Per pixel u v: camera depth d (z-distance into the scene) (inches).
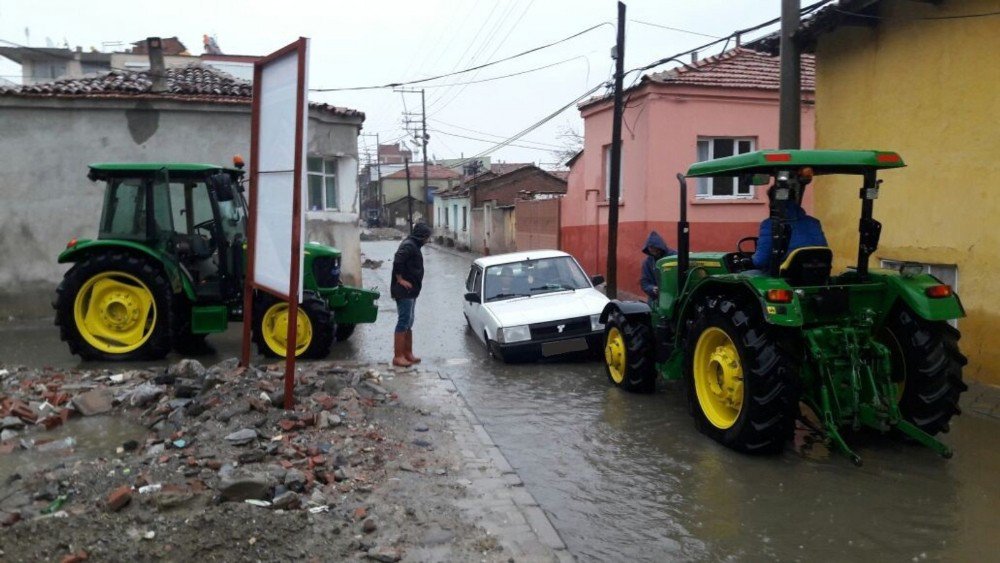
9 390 286.4
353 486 192.2
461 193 1701.5
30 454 218.7
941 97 319.3
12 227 530.6
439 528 169.6
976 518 183.5
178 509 164.9
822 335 222.5
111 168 372.5
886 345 238.7
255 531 153.9
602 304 379.6
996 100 292.2
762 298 216.1
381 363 370.0
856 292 228.7
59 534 150.0
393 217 2997.0
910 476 211.6
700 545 171.0
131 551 145.2
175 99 562.9
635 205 639.1
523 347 361.7
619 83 579.2
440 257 1371.8
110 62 1574.8
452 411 275.9
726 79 621.9
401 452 222.2
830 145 394.3
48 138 535.5
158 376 287.1
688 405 289.1
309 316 374.6
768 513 187.8
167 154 568.1
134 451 219.9
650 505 193.8
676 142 615.2
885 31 350.0
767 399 216.2
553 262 430.6
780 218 230.4
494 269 425.7
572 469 221.0
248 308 294.0
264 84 266.1
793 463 223.0
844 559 163.6
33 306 536.1
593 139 735.7
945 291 222.5
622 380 314.0
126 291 375.9
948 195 318.0
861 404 221.6
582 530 179.3
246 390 249.6
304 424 229.8
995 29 291.4
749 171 245.3
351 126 674.8
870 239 236.1
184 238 371.9
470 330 473.7
